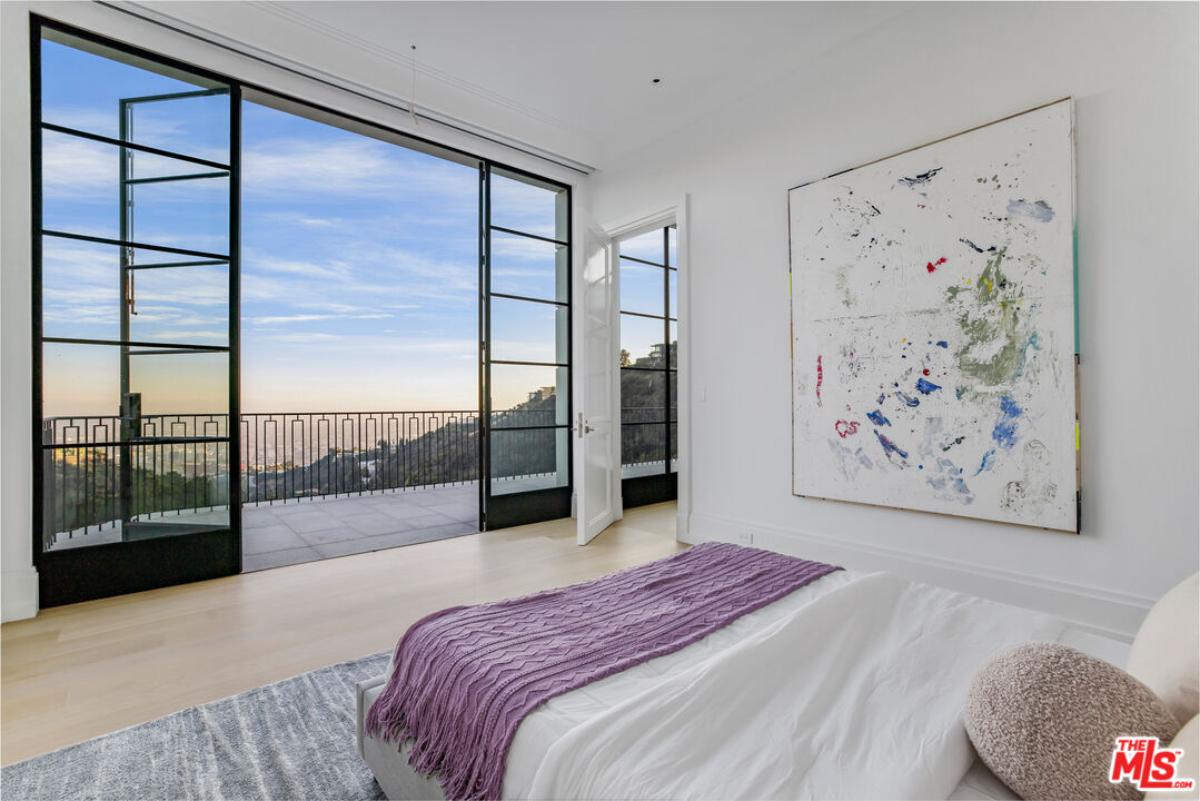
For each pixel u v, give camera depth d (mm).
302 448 6391
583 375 4047
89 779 1509
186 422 3084
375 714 1366
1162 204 2053
